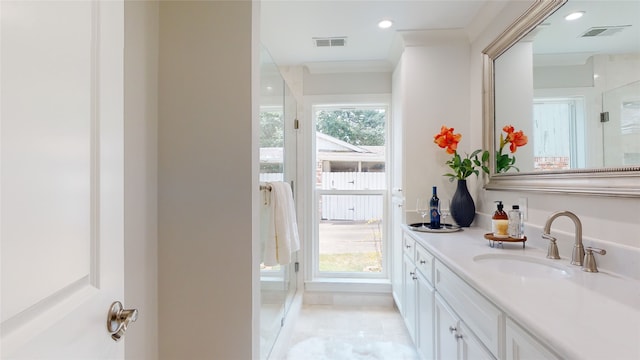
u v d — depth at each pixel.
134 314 0.69
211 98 1.33
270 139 1.98
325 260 3.12
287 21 2.14
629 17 1.05
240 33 1.33
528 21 1.57
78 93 0.55
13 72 0.41
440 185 2.34
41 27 0.46
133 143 1.19
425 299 1.71
